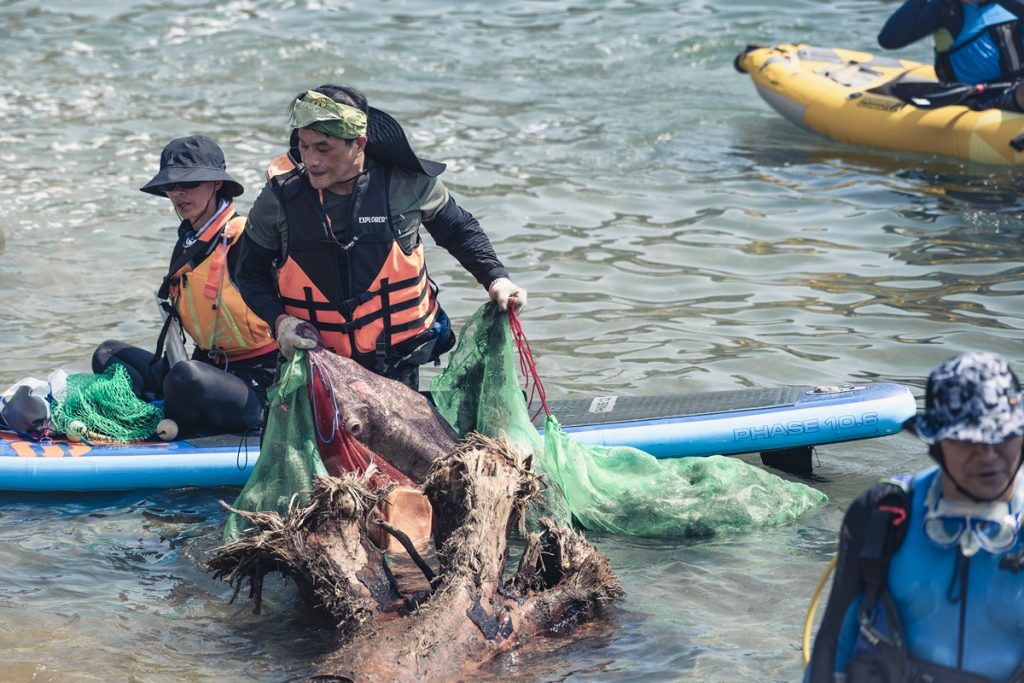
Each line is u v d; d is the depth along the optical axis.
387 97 45.88
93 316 28.02
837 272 30.20
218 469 20.77
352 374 18.88
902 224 33.47
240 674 15.21
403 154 18.83
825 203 35.44
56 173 38.09
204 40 52.47
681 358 25.47
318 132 18.09
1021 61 38.59
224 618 16.73
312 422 18.55
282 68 49.31
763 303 28.42
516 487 16.66
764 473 19.66
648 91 46.94
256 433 21.56
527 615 15.91
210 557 18.30
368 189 18.88
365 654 14.59
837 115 40.97
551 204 35.62
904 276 29.73
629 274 30.42
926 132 38.94
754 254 31.58
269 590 17.61
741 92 46.97
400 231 19.23
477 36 53.69
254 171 38.50
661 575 17.56
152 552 18.70
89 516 20.00
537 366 25.12
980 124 37.91
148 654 15.68
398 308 19.53
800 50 45.47
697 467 19.83
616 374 24.69
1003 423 9.37
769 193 36.41
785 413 20.78
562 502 18.86
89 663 15.39
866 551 10.19
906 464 21.03
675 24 55.12
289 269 19.12
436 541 16.69
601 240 32.81
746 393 21.97
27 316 27.92
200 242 21.02
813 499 19.58
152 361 22.50
